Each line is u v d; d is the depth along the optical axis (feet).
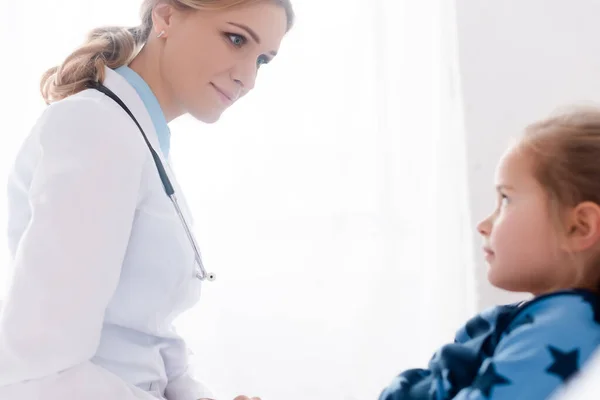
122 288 2.85
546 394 1.88
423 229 4.63
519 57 4.47
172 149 5.02
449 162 4.60
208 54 3.03
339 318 4.72
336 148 4.80
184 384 3.27
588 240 2.12
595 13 4.33
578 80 4.37
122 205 2.60
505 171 2.30
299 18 4.89
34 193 2.56
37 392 2.51
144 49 3.22
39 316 2.43
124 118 2.81
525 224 2.21
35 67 5.20
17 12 5.27
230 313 4.88
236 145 4.94
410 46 4.74
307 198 4.82
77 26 5.16
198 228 4.95
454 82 4.63
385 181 4.69
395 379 2.50
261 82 4.92
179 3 3.03
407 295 4.63
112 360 2.89
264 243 4.86
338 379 4.68
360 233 4.73
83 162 2.55
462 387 2.23
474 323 2.47
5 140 5.20
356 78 4.80
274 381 4.79
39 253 2.46
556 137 2.23
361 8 4.82
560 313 2.02
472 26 4.55
